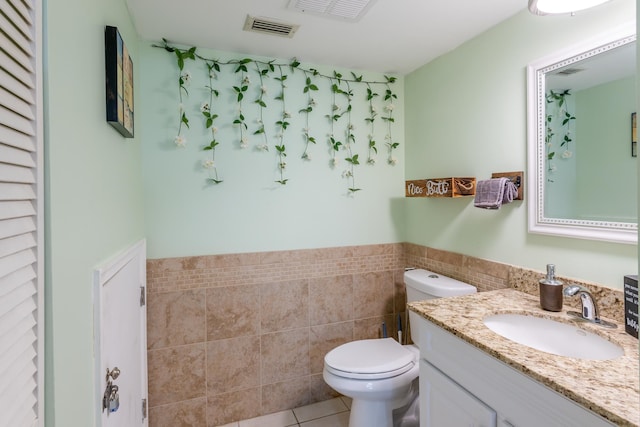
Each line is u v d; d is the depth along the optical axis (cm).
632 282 103
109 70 101
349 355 171
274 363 203
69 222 70
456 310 128
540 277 141
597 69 121
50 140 60
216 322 191
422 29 168
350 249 221
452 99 191
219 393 192
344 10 151
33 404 53
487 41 168
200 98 187
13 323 47
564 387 76
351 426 166
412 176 226
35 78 55
